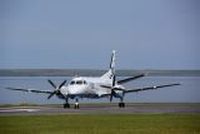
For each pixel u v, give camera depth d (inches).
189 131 2664.9
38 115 3676.2
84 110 4372.5
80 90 4822.8
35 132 2655.0
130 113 3882.9
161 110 4288.9
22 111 4210.1
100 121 3218.5
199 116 3531.0
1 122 3142.2
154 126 2910.9
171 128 2797.7
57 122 3149.6
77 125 2984.7
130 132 2655.0
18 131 2689.5
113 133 2623.0
